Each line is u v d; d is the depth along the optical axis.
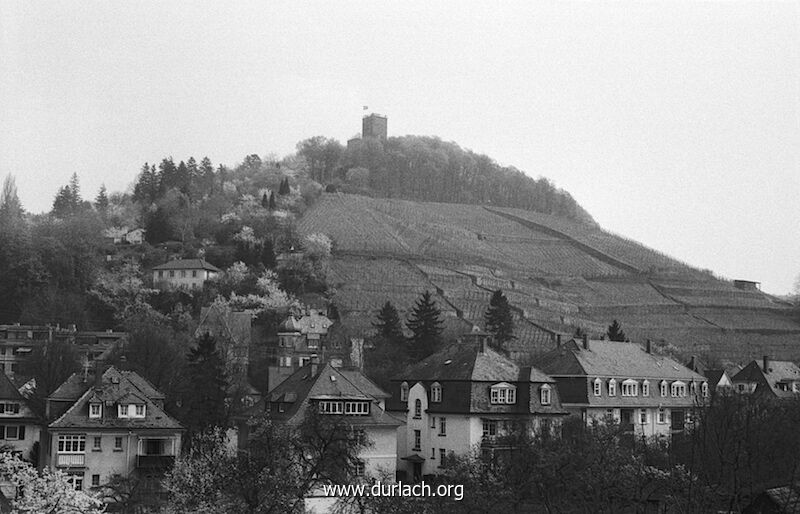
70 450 140.75
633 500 109.44
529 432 146.50
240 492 103.25
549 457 116.25
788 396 189.62
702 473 104.75
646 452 135.38
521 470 119.88
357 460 120.38
